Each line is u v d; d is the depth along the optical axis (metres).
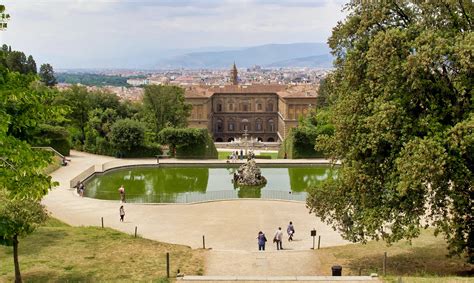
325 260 29.70
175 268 27.00
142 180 68.25
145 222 42.12
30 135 18.64
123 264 27.34
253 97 158.12
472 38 22.11
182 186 64.12
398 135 24.62
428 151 21.58
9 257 28.02
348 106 27.38
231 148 118.62
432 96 24.53
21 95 14.70
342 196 28.66
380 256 30.08
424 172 21.72
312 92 139.12
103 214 44.69
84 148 90.88
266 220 43.25
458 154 22.77
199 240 36.91
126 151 86.81
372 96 26.33
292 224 40.44
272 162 78.81
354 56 27.83
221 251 31.44
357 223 27.69
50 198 50.75
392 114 23.77
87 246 30.94
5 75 15.16
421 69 23.30
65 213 44.62
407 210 24.61
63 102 90.62
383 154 26.12
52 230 34.81
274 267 28.23
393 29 24.50
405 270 26.48
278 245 34.97
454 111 23.95
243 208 47.84
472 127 21.45
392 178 24.69
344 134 27.25
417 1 25.69
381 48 24.44
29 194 15.84
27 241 31.42
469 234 24.70
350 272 26.44
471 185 22.62
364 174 25.91
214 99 158.38
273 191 56.59
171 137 85.44
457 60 22.72
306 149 86.38
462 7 25.03
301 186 64.06
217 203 50.16
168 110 102.69
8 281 23.62
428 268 26.80
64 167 71.25
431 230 36.72
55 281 24.03
